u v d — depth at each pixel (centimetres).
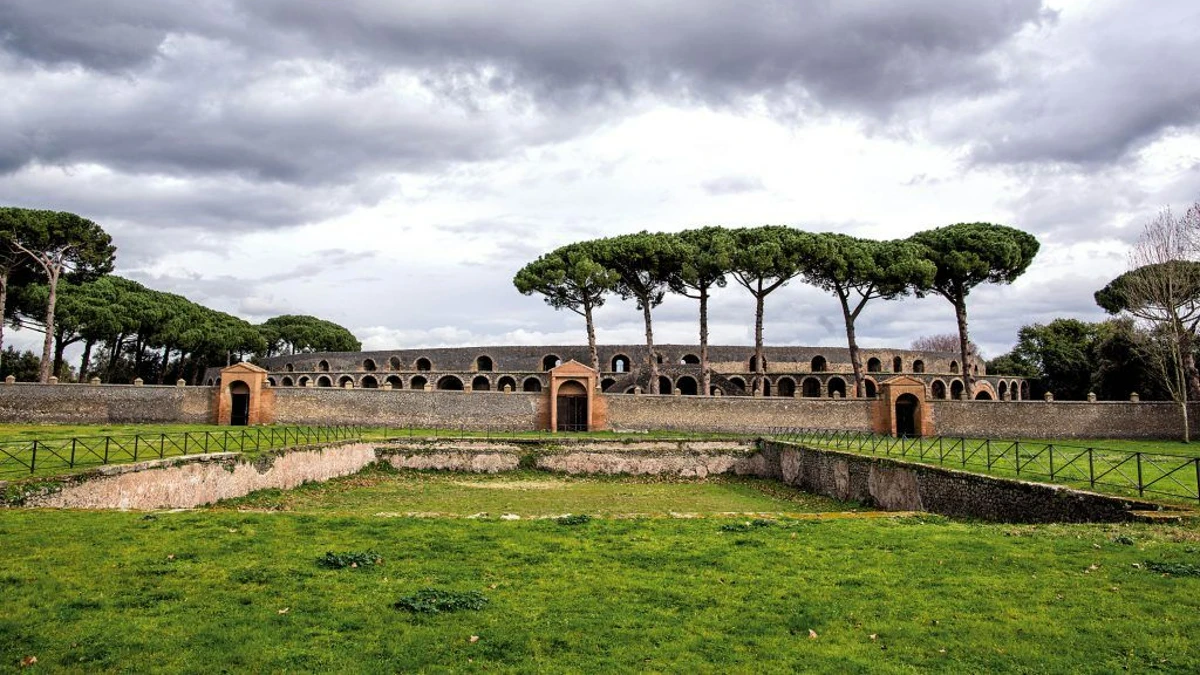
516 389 6894
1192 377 4556
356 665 800
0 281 4966
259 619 930
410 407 4888
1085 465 2553
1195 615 953
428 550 1305
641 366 7162
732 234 5828
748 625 935
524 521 1588
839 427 4747
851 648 862
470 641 871
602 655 841
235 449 2862
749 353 7150
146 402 4662
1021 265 5547
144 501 2156
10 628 877
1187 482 2042
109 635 864
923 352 7406
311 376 7538
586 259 5703
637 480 3788
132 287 7569
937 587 1089
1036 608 989
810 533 1479
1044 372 7106
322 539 1376
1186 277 4206
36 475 1886
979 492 2169
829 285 5603
